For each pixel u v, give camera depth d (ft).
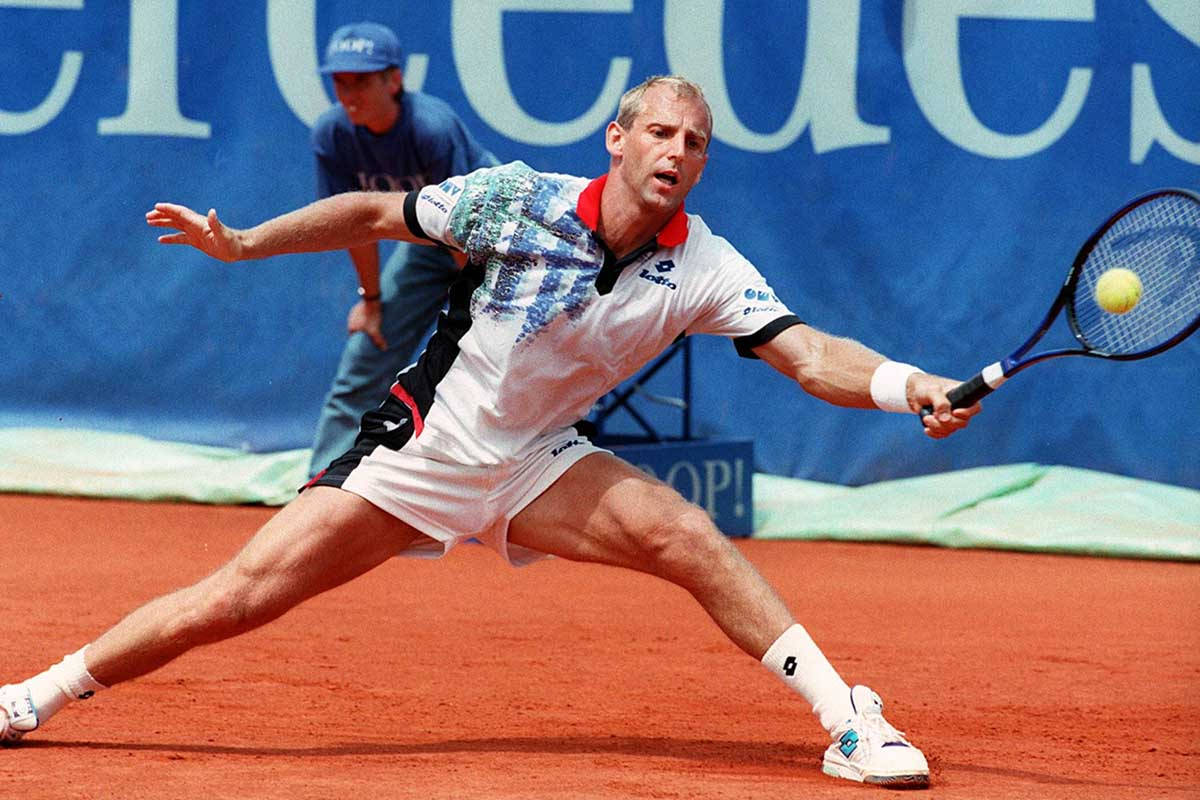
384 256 113.80
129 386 120.16
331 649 65.57
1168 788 43.62
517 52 115.96
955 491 110.73
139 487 116.78
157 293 119.65
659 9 114.21
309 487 44.65
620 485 44.45
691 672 62.90
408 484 43.75
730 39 113.39
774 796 39.81
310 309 118.32
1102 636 74.74
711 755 46.68
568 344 43.47
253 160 118.73
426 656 64.64
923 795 40.75
